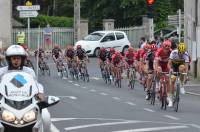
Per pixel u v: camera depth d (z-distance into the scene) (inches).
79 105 1063.0
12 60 517.0
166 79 1005.8
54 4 3870.6
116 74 1512.1
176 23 1813.5
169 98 995.3
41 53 1883.6
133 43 3191.4
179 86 979.9
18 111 467.2
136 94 1295.5
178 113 953.5
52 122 834.2
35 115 472.4
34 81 499.2
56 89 1397.6
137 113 947.3
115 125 805.2
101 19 3378.4
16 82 488.4
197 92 1352.1
